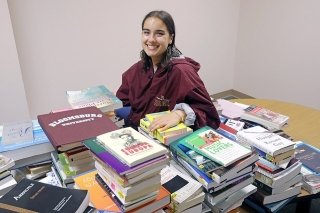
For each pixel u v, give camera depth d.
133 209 0.79
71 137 0.97
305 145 1.44
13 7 2.30
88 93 1.44
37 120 1.19
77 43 2.70
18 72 2.39
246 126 1.44
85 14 2.65
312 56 3.04
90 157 1.00
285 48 3.29
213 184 0.91
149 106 1.55
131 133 0.91
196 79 1.46
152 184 0.80
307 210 1.32
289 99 3.41
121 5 2.83
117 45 2.95
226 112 1.69
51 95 2.73
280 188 1.08
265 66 3.57
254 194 1.09
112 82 3.06
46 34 2.52
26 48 2.46
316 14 2.90
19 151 1.03
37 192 0.79
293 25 3.13
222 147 1.00
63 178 0.98
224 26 3.68
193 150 1.01
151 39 1.46
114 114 1.35
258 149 1.11
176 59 1.52
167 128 1.11
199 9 3.38
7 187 0.92
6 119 2.45
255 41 3.61
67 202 0.75
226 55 3.87
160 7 3.08
